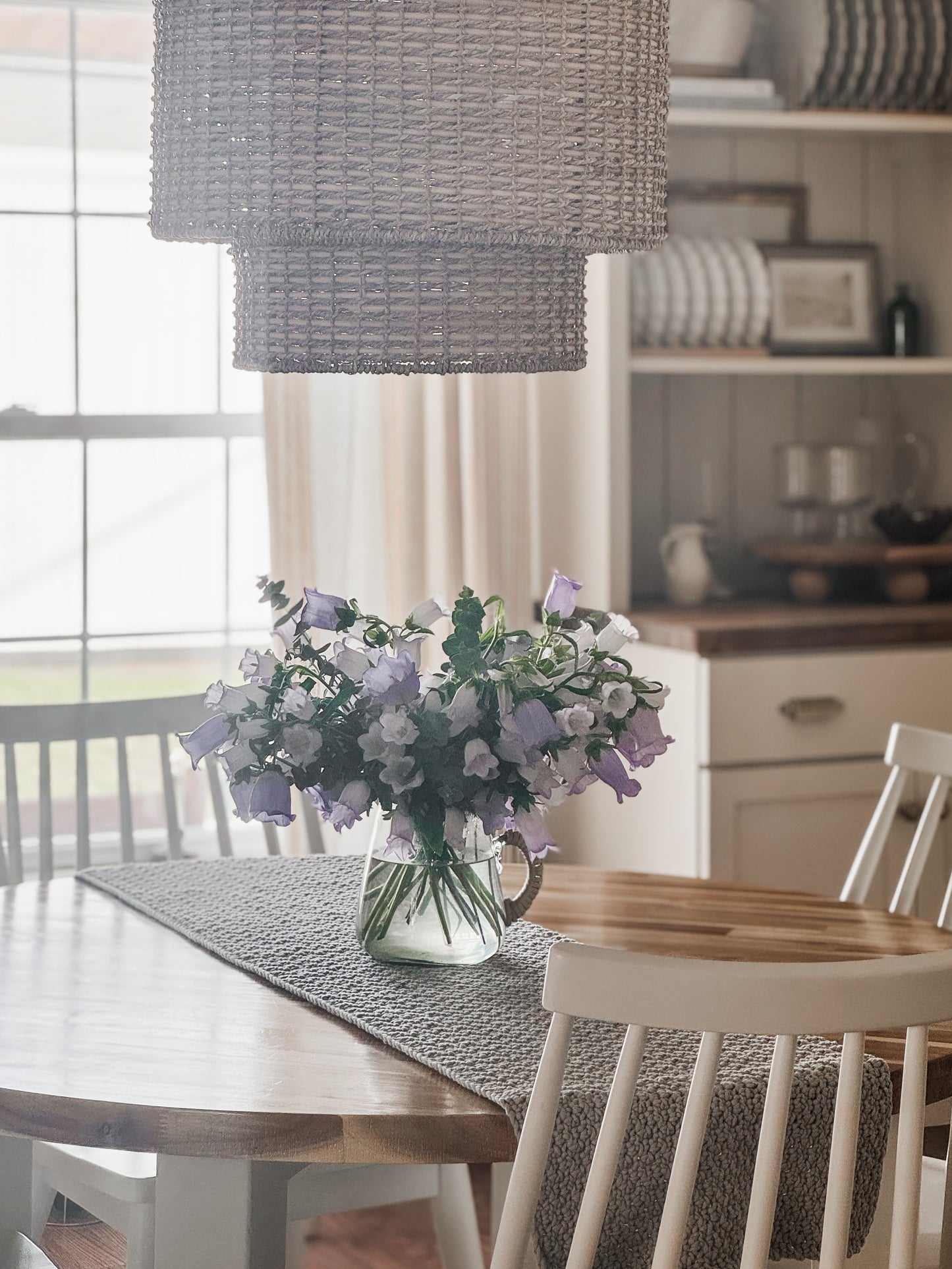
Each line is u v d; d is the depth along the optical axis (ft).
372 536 10.36
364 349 5.28
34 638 10.55
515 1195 3.51
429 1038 4.57
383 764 4.85
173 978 5.18
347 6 4.77
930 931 6.00
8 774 7.09
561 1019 3.47
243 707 4.88
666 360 10.34
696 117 10.13
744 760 9.54
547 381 10.90
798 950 5.67
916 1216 3.59
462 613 4.89
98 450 10.55
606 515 10.34
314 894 6.23
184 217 5.09
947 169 11.06
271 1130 4.04
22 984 5.10
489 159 4.88
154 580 10.75
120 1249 6.05
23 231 10.28
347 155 4.83
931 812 6.91
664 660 9.82
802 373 11.46
